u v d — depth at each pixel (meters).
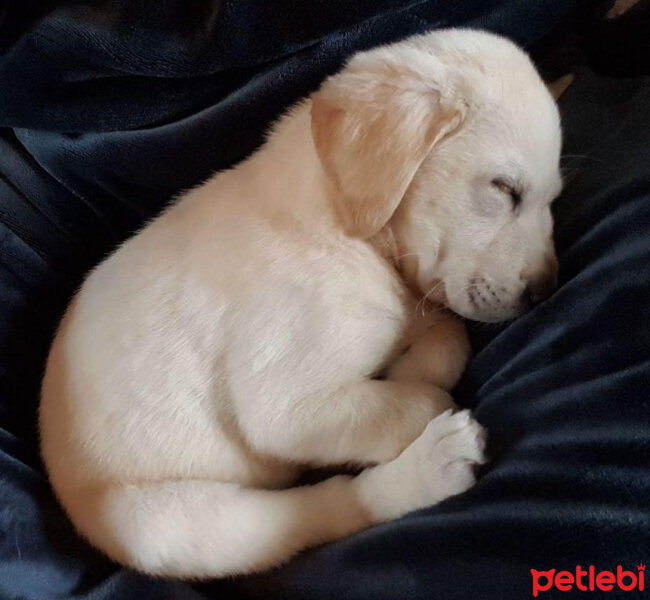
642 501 0.22
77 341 0.37
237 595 0.33
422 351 0.36
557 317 0.30
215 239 0.36
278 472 0.38
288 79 0.37
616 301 0.27
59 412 0.37
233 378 0.35
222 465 0.36
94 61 0.36
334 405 0.33
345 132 0.33
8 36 0.36
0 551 0.33
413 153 0.32
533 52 0.47
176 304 0.36
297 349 0.34
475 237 0.34
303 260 0.34
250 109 0.38
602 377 0.26
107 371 0.36
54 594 0.32
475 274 0.34
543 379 0.28
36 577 0.33
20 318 0.43
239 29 0.33
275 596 0.31
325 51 0.36
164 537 0.34
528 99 0.33
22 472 0.36
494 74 0.33
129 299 0.36
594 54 0.45
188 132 0.39
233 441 0.36
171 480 0.35
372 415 0.33
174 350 0.35
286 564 0.33
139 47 0.34
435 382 0.35
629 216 0.30
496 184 0.33
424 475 0.30
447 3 0.37
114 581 0.33
